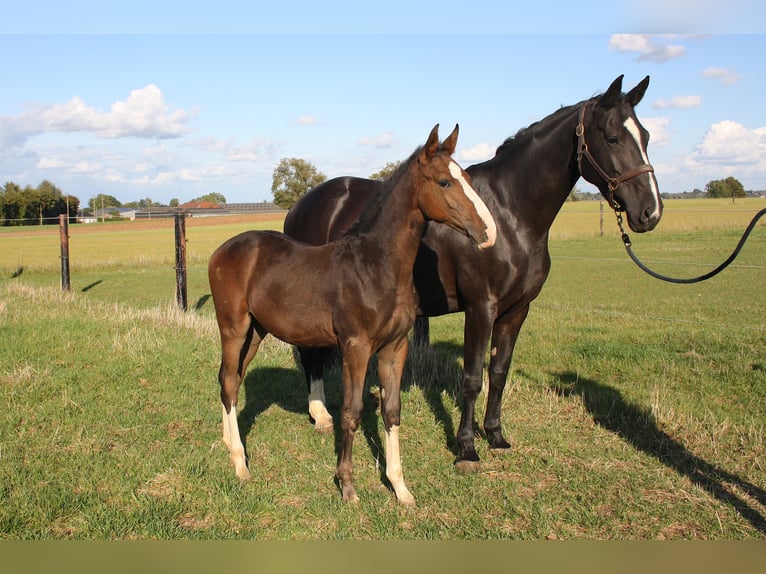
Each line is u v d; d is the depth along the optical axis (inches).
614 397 223.1
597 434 194.2
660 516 145.3
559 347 304.5
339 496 153.3
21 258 887.1
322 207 219.9
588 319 386.9
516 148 175.5
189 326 321.4
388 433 152.9
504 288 172.1
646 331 340.2
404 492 151.9
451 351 313.6
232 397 168.9
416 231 144.3
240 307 165.9
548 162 169.2
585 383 245.8
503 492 157.9
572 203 2190.0
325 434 196.5
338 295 147.8
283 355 282.0
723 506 148.7
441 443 190.7
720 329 336.5
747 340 304.5
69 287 525.0
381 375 154.1
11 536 130.1
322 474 166.1
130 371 245.3
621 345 296.0
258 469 168.6
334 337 154.5
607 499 153.4
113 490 151.3
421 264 183.3
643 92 160.4
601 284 554.3
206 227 1786.4
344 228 212.1
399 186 143.9
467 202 137.3
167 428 195.2
